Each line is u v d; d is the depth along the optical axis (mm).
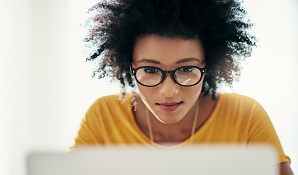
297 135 2848
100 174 988
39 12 3057
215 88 1539
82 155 987
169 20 1321
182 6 1349
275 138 1482
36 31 3047
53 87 3066
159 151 982
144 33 1344
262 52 2910
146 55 1341
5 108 2953
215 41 1440
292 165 2818
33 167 986
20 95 3002
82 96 3062
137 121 1555
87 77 3061
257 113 1522
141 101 1554
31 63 3025
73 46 3076
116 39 1478
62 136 3039
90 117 1569
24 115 3006
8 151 2936
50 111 3057
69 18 3080
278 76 2908
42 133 3029
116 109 1567
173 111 1383
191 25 1333
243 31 1495
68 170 987
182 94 1364
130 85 1562
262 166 961
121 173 986
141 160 984
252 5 2908
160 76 1347
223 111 1540
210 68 1483
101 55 1563
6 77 2967
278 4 2898
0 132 2938
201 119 1533
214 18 1397
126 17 1404
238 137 1514
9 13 2992
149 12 1343
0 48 2963
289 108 2889
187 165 977
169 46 1318
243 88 2922
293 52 2898
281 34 2900
